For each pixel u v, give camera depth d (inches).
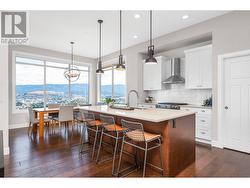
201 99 171.5
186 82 167.5
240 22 119.3
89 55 272.5
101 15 131.6
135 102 211.5
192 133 102.0
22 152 119.0
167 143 83.0
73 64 267.6
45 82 238.8
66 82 265.0
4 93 115.2
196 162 102.1
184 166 93.6
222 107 130.0
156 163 89.5
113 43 205.0
